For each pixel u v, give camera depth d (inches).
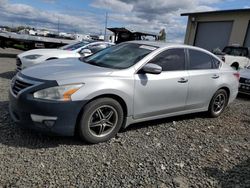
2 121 163.5
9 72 358.6
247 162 146.4
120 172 122.3
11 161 121.1
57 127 135.0
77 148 140.3
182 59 187.5
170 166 132.6
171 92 176.2
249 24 687.1
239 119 227.8
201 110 208.1
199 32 839.7
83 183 111.1
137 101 159.8
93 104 141.1
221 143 169.6
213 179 125.1
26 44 613.9
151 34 781.3
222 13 750.5
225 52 601.0
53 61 180.5
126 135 164.6
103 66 165.0
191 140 168.9
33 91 133.2
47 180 110.3
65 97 133.4
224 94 223.8
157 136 168.9
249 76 324.2
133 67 159.8
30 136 147.0
